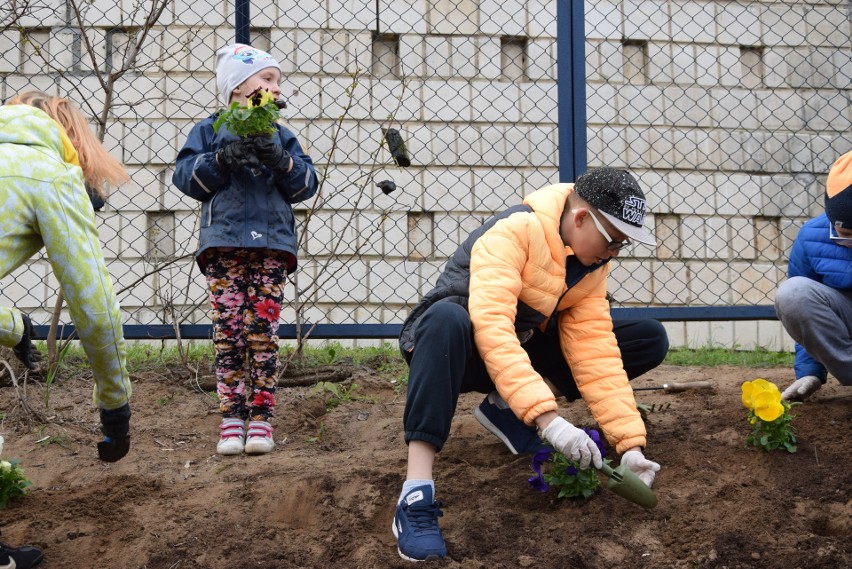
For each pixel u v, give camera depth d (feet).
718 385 12.50
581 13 14.39
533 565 7.69
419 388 7.82
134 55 14.05
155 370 13.99
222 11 20.67
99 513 8.82
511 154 21.50
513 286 8.11
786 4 22.80
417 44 21.43
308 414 12.26
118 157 20.31
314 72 21.04
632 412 8.80
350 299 20.66
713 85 22.48
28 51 20.02
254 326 10.94
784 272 22.39
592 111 22.00
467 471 9.40
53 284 20.12
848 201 9.39
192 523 8.55
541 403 7.64
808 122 22.76
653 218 22.08
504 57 21.76
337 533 8.32
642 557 7.84
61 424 11.70
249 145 10.46
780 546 7.86
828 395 11.35
